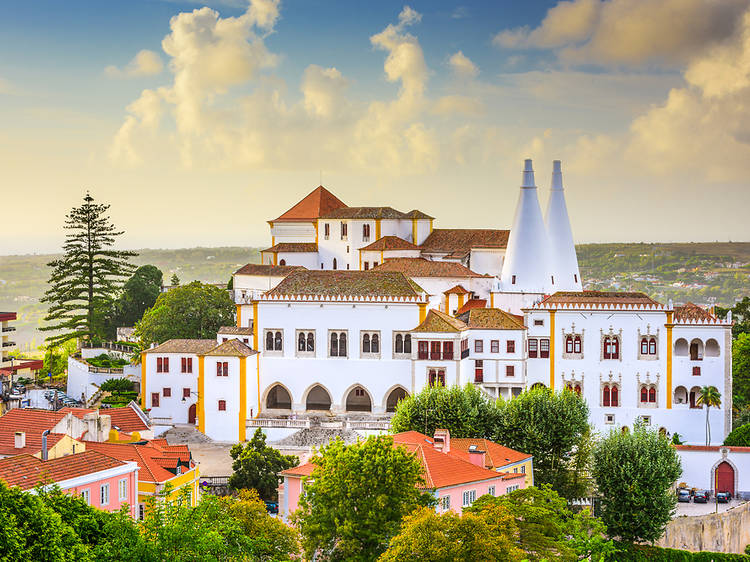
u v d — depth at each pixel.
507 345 164.75
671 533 132.00
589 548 101.69
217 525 78.12
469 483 104.50
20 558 66.69
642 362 164.62
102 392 175.38
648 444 130.50
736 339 199.62
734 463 145.12
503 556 78.75
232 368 159.00
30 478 86.81
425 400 138.62
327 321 168.12
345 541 87.38
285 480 108.94
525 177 187.12
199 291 194.12
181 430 160.88
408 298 165.62
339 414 166.00
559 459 136.38
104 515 76.94
